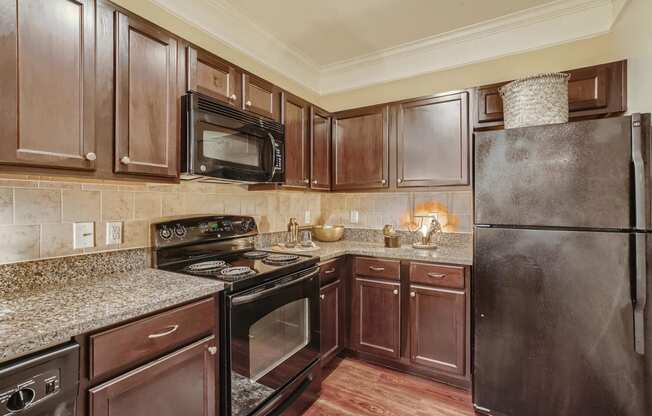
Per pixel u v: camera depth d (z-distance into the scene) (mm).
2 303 1048
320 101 3150
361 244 2734
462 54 2453
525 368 1631
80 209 1394
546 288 1575
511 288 1659
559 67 2135
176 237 1730
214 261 1831
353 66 2908
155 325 1097
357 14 2160
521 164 1632
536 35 2191
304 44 2564
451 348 2037
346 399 1966
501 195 1677
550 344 1569
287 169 2238
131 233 1589
